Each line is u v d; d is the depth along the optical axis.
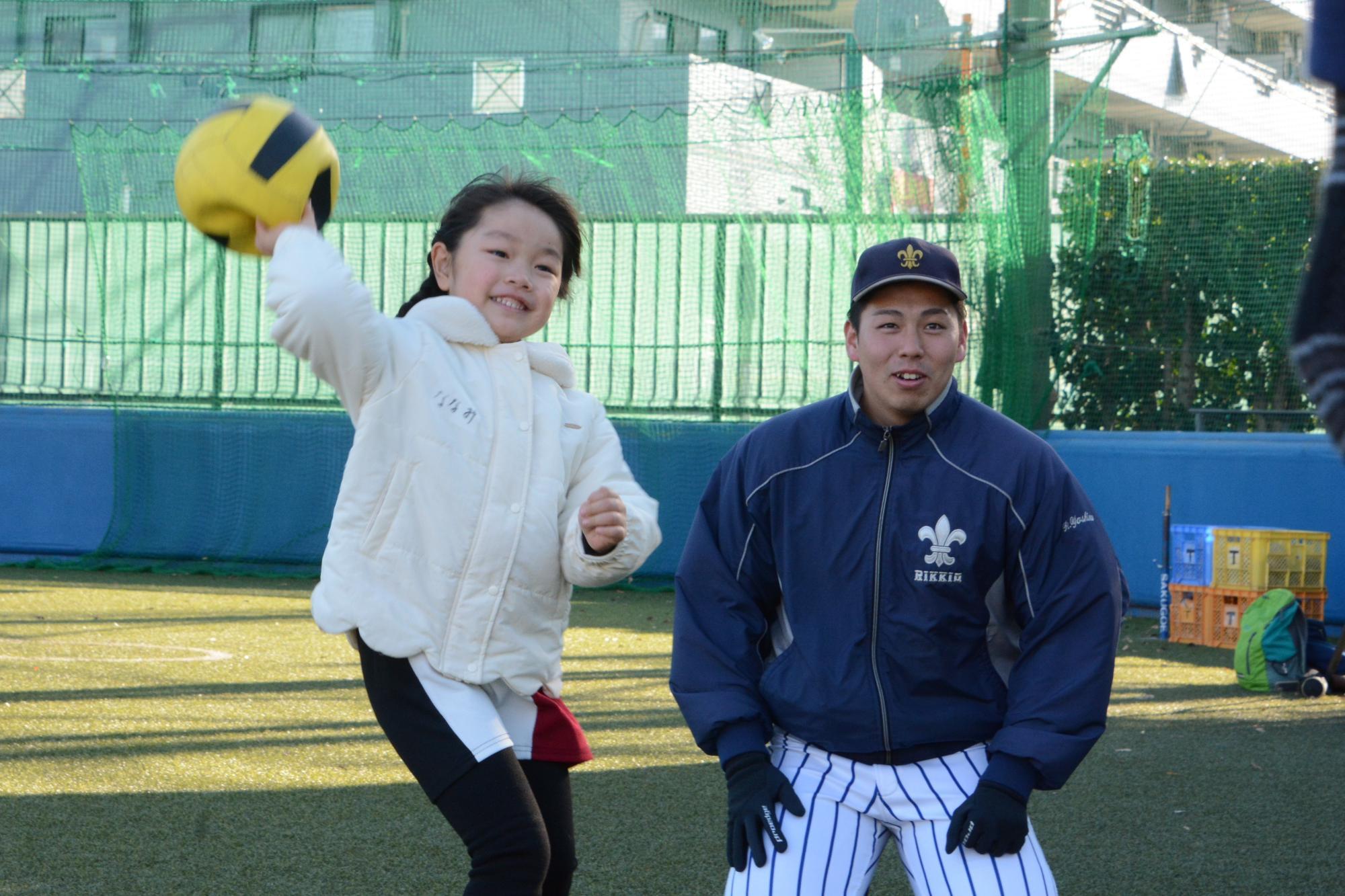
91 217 11.74
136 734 5.09
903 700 2.36
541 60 13.11
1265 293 9.39
